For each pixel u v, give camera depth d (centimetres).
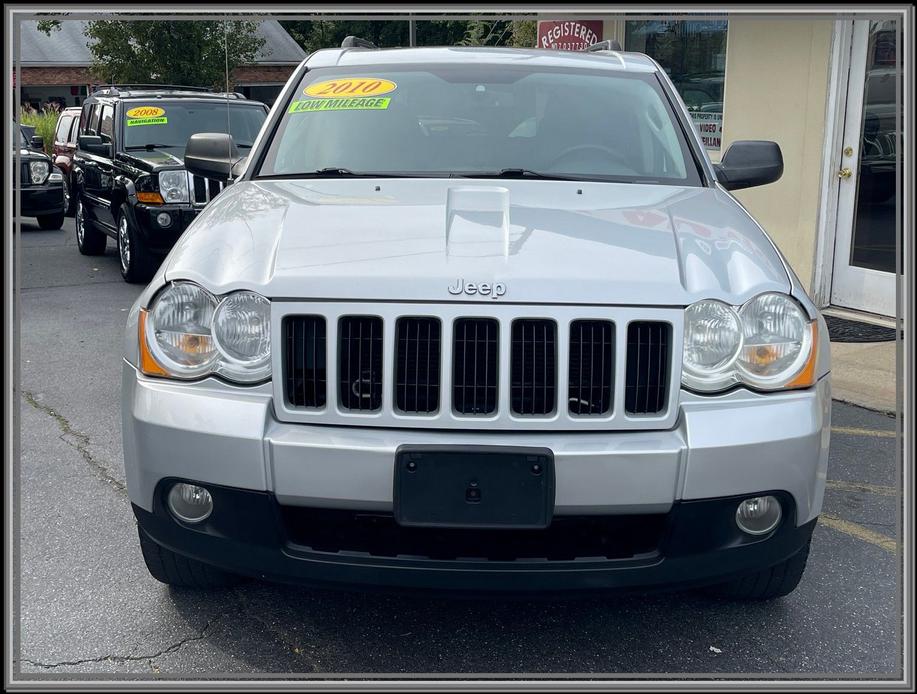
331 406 255
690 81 923
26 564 341
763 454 256
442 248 273
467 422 253
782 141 775
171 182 857
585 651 290
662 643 295
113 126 968
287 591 323
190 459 259
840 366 616
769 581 306
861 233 739
